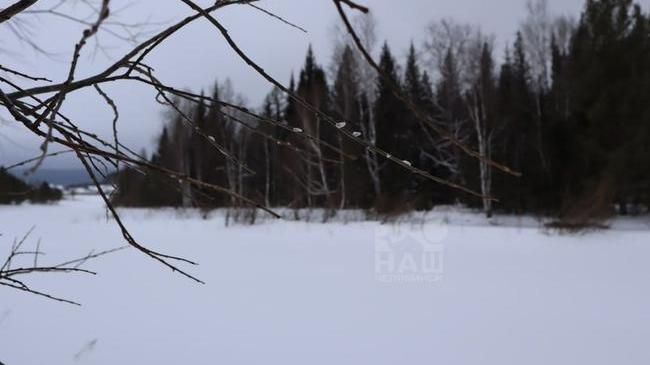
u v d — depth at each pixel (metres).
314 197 14.76
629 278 5.62
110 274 6.09
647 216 14.98
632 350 3.42
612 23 15.17
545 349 3.46
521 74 23.66
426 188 20.42
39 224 13.20
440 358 3.32
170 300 4.82
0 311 4.39
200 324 4.06
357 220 13.58
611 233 9.36
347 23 0.49
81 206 23.20
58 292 5.13
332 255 7.57
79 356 3.35
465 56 17.64
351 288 5.29
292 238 9.77
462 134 19.56
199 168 15.58
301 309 4.48
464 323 4.04
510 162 18.16
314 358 3.32
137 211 16.72
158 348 3.51
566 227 9.61
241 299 4.85
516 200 16.20
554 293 4.98
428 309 4.45
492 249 7.99
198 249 8.40
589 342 3.57
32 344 3.57
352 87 18.06
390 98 21.45
